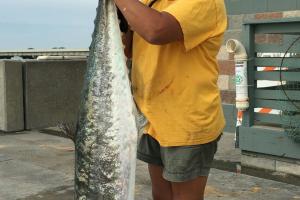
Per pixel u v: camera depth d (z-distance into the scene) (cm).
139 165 623
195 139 259
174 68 257
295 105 561
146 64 264
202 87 259
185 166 261
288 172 576
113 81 240
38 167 636
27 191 541
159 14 235
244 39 596
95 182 236
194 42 247
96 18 246
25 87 666
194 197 273
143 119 261
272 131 580
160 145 270
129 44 279
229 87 777
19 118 666
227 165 625
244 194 510
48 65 696
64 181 577
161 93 261
